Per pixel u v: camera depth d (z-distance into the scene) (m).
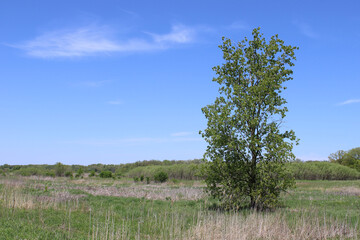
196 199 23.98
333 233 13.09
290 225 13.99
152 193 27.44
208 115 18.89
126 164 83.31
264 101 18.44
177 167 55.59
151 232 12.81
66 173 56.81
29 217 14.34
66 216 14.81
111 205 19.75
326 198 25.64
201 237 11.95
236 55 19.06
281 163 17.83
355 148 79.75
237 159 18.48
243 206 19.34
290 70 18.77
